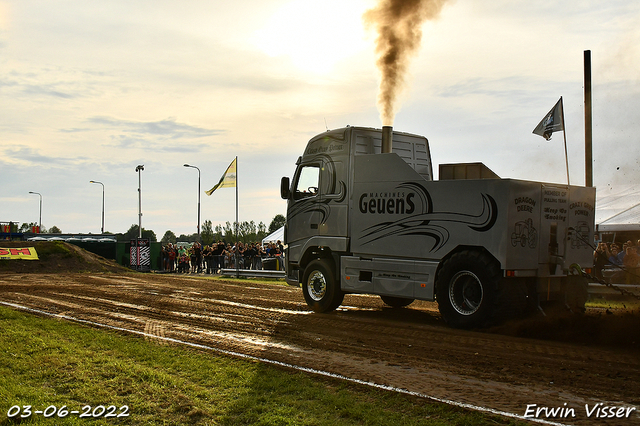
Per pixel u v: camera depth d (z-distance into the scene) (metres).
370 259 10.84
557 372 6.52
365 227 10.87
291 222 12.79
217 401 5.36
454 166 10.40
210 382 5.98
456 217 9.42
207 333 9.07
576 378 6.25
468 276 9.37
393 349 7.87
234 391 5.67
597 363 6.95
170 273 29.67
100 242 34.09
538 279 9.44
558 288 9.84
